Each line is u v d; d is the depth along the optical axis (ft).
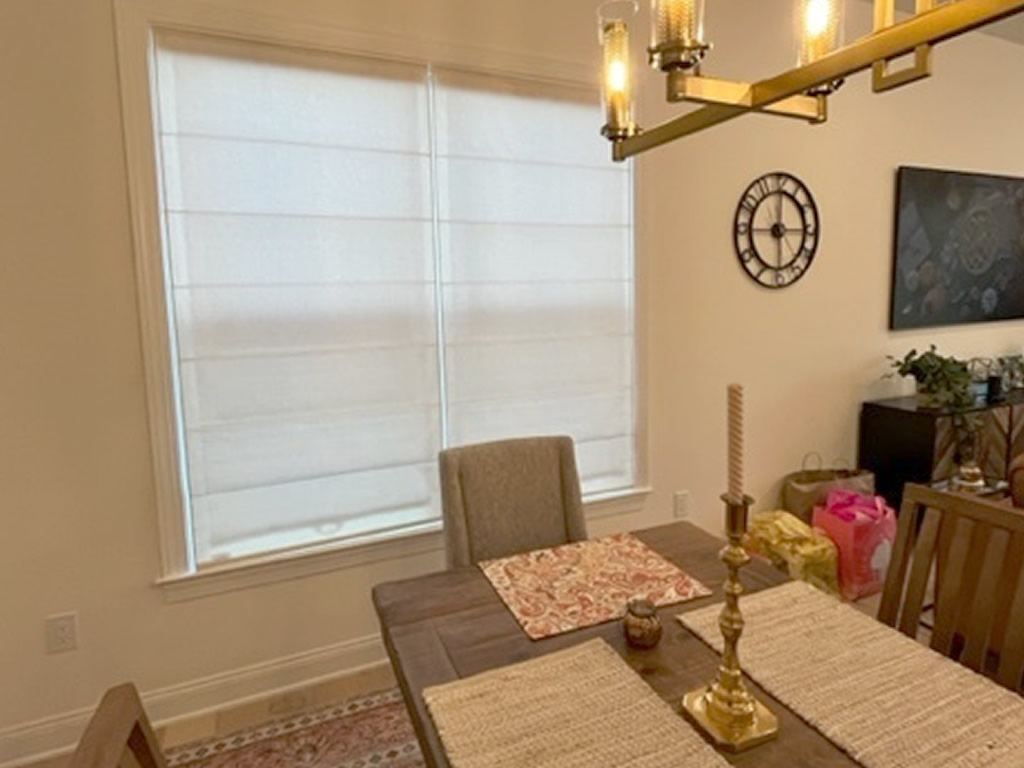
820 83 3.02
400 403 7.53
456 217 7.58
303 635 7.27
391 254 7.29
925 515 4.45
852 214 10.52
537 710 3.32
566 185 8.16
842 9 3.61
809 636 3.93
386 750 6.25
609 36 4.22
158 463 6.44
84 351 6.09
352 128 6.95
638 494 9.04
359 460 7.38
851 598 8.86
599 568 5.07
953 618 4.16
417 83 7.20
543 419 8.39
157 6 5.96
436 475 7.80
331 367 7.13
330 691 7.18
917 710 3.22
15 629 6.11
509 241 7.91
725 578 4.83
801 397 10.47
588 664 3.73
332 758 6.16
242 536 6.93
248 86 6.46
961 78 11.45
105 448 6.26
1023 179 12.42
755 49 9.25
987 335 12.53
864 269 10.80
